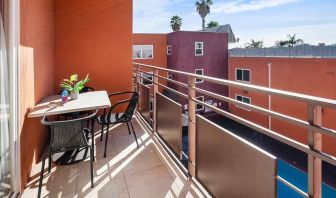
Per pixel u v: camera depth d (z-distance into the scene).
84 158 2.61
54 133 2.25
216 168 2.00
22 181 2.36
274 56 13.67
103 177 2.64
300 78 11.18
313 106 1.16
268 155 1.41
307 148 1.20
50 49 4.24
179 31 15.91
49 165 2.75
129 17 5.00
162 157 3.10
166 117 3.25
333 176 6.70
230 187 1.81
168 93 15.28
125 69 5.07
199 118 2.26
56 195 2.32
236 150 1.71
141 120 4.69
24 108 2.46
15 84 2.21
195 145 2.37
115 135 3.93
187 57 16.25
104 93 3.75
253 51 15.84
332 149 9.18
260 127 1.48
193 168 2.51
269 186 1.41
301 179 7.10
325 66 10.09
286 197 4.97
